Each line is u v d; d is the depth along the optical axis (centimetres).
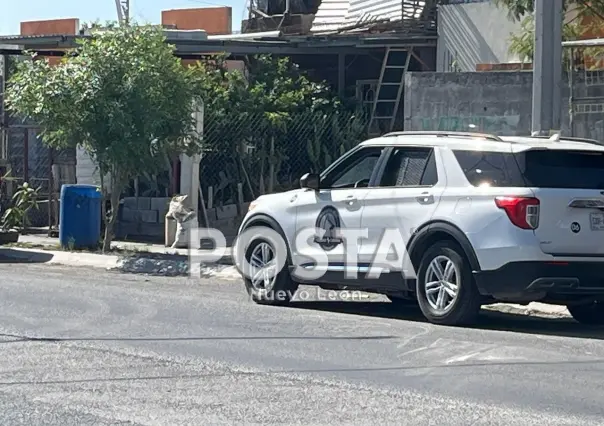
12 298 1234
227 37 2648
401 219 1095
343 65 2588
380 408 719
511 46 2202
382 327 1062
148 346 938
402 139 1138
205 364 863
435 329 1050
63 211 1773
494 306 1284
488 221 1019
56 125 1672
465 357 905
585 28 2039
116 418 689
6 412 705
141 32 1675
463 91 1864
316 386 785
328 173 1195
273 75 2334
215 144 1973
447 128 1878
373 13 2695
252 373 830
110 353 905
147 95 1645
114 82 1644
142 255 1683
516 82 1827
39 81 1650
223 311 1165
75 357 888
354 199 1144
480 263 1023
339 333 1022
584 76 1777
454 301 1050
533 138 1094
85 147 1708
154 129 1644
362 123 2294
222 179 1988
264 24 3133
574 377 828
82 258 1677
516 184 1017
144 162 1675
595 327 1126
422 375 827
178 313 1140
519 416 701
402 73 2548
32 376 814
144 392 762
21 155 2181
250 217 1252
